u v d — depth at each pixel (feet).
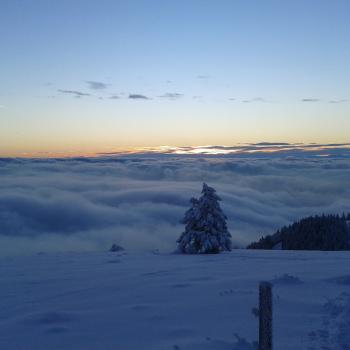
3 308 34.86
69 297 37.65
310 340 22.68
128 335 25.16
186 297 34.60
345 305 28.81
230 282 39.86
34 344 24.21
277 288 35.86
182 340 23.65
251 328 25.49
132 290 39.11
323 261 58.75
